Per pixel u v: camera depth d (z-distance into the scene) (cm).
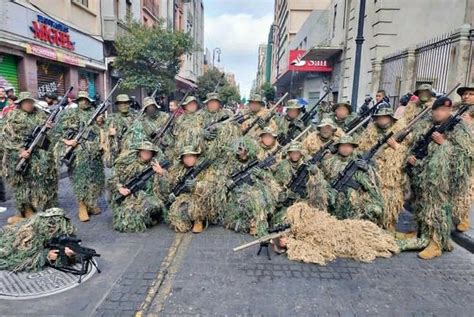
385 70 1180
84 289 348
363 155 502
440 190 424
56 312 310
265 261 417
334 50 1658
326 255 423
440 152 417
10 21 1020
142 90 2245
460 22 1230
